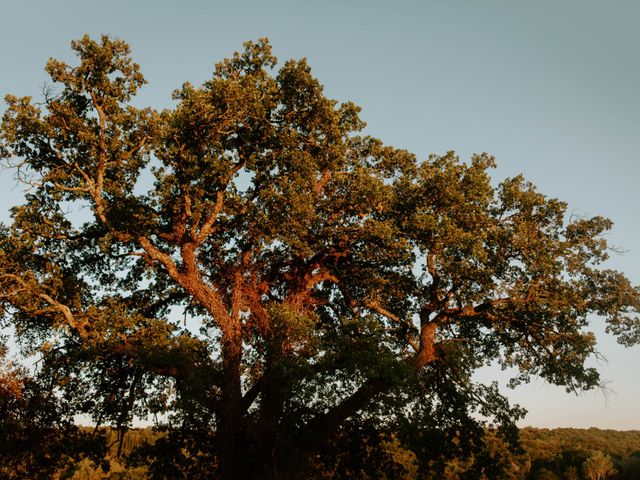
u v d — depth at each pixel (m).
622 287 19.28
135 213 16.72
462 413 19.28
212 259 19.30
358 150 20.84
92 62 17.25
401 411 16.91
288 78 18.53
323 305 22.52
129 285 20.78
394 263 20.09
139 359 15.87
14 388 18.12
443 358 18.86
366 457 21.58
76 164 17.11
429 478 22.83
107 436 20.03
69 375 18.72
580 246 20.06
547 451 52.56
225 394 15.73
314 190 18.77
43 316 17.14
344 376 15.02
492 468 19.91
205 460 19.39
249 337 18.03
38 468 19.11
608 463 42.00
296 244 17.09
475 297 18.31
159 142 16.80
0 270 16.03
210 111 16.09
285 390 14.56
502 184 20.42
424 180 18.84
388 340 15.20
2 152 16.80
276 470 15.44
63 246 18.77
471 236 17.11
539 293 18.53
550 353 20.19
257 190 18.44
